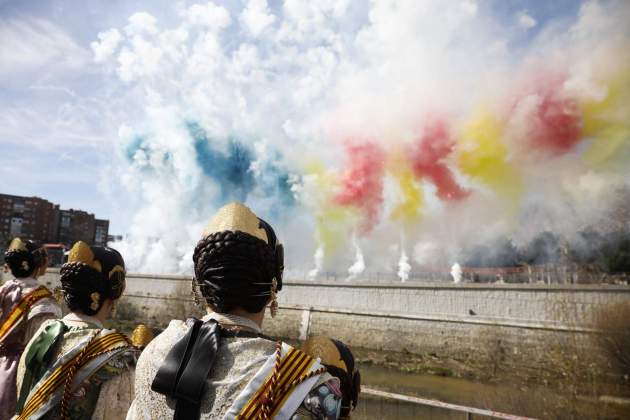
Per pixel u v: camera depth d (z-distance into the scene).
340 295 32.78
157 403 1.39
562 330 22.36
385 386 21.28
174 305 37.50
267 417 1.25
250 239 1.57
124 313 40.22
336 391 1.42
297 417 1.29
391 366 25.78
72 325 2.45
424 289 29.56
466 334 26.55
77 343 2.31
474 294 27.62
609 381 17.58
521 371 23.03
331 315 31.97
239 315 1.57
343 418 1.88
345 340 30.86
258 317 1.63
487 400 17.16
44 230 97.94
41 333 2.38
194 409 1.30
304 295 34.19
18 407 2.29
